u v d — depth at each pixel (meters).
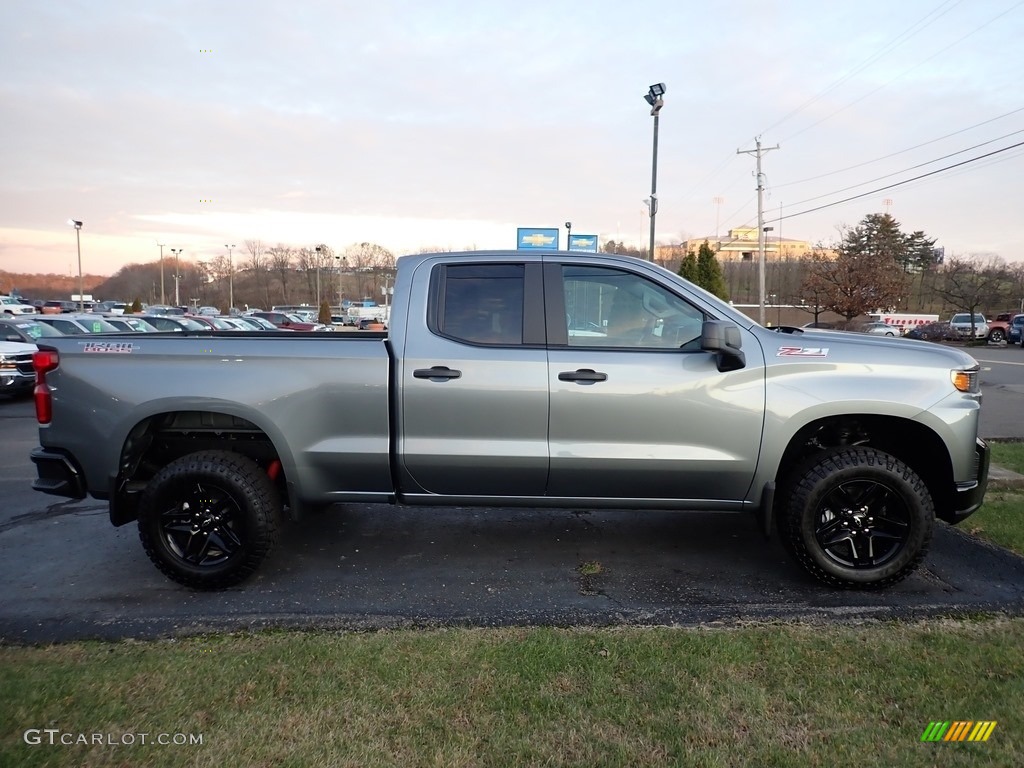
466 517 5.31
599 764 2.33
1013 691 2.73
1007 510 5.10
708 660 3.00
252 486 3.86
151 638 3.32
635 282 3.90
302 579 4.12
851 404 3.68
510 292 3.90
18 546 4.73
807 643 3.16
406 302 3.91
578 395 3.73
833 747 2.41
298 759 2.36
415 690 2.78
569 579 4.11
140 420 3.84
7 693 2.75
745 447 3.74
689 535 4.91
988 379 15.91
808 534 3.76
